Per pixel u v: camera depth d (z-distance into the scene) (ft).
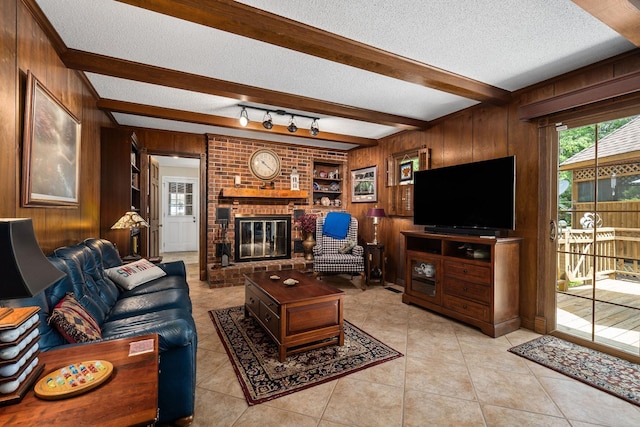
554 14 6.07
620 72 7.68
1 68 4.93
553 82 9.02
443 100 11.03
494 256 9.10
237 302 12.37
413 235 11.93
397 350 8.14
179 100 11.21
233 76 9.14
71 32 6.82
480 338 8.96
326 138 15.64
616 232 7.86
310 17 6.24
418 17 6.22
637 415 5.62
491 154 10.82
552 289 9.16
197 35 6.97
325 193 20.02
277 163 17.38
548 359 7.70
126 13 6.15
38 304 4.49
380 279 15.56
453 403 5.95
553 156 9.12
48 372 3.46
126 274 8.96
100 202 11.26
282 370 7.10
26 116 5.56
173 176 26.94
